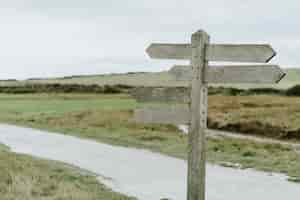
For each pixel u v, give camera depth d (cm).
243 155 2714
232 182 1831
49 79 13738
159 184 1709
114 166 2192
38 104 7600
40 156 2494
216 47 643
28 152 2683
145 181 1769
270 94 8325
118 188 1588
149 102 690
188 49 662
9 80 13762
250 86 9262
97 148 2992
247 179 1908
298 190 1670
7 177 1252
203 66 653
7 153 2109
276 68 604
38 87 11775
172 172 2034
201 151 649
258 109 5516
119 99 8838
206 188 1689
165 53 681
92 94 10506
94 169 2059
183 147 2995
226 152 2827
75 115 5334
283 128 4025
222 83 643
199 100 648
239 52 629
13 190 1095
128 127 4266
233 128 4466
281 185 1777
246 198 1515
